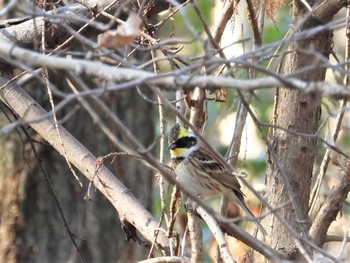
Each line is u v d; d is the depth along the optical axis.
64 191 15.11
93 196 15.27
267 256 8.15
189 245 12.25
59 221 15.13
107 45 7.34
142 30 10.70
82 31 11.39
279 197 10.15
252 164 16.08
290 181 10.13
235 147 10.07
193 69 7.15
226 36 14.10
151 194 15.93
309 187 10.23
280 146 10.20
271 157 10.23
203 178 12.55
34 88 14.34
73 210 15.20
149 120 15.85
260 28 10.45
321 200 12.14
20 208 15.05
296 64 9.92
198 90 9.91
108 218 15.38
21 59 7.32
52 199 15.09
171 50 10.90
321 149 12.76
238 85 6.46
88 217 15.27
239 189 12.29
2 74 11.44
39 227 15.12
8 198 15.05
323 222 10.16
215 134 16.17
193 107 9.91
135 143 6.95
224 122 16.23
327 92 6.27
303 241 8.00
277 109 10.30
